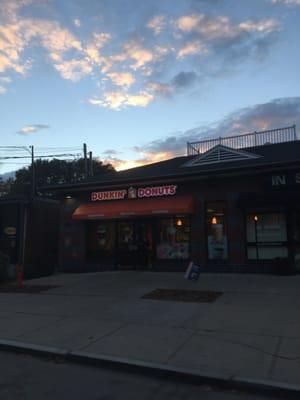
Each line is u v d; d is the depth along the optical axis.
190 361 5.78
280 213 14.45
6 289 13.33
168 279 13.91
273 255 14.41
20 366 6.04
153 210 15.66
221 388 5.12
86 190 17.91
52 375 5.63
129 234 17.27
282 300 9.84
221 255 15.21
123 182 16.67
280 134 19.38
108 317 8.59
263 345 6.43
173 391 5.04
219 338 6.86
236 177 15.09
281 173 14.13
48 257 19.23
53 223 19.86
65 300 10.84
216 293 11.00
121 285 13.04
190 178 15.48
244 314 8.52
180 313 8.77
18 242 17.89
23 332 7.57
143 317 8.50
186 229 16.05
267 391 4.89
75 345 6.67
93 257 17.80
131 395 4.90
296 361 5.70
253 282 12.63
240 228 14.84
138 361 5.80
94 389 5.10
